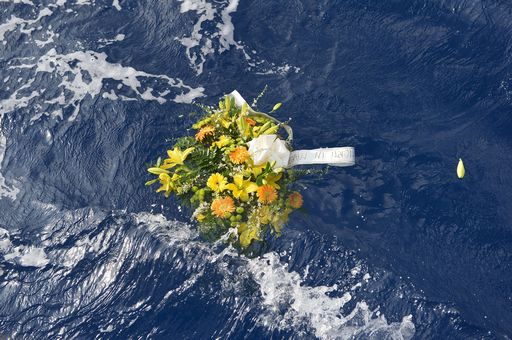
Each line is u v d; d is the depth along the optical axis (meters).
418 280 5.30
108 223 5.52
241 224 5.43
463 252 5.39
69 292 5.33
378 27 6.26
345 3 6.37
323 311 5.23
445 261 5.36
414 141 5.77
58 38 6.29
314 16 6.33
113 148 5.80
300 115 5.88
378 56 6.13
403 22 6.28
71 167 5.74
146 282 5.34
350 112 5.89
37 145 5.84
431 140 5.77
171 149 5.76
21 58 6.21
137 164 5.72
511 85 5.98
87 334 5.20
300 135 5.78
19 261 5.43
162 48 6.23
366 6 6.35
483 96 5.94
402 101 5.93
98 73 6.12
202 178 5.50
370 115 5.87
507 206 5.53
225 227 5.43
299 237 5.42
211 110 5.91
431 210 5.52
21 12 6.43
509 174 5.64
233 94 5.67
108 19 6.38
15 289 5.35
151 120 5.89
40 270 5.40
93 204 5.59
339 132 5.80
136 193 5.61
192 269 5.36
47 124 5.92
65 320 5.25
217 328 5.20
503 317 5.20
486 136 5.79
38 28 6.35
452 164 5.68
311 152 5.59
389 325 5.18
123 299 5.30
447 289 5.28
